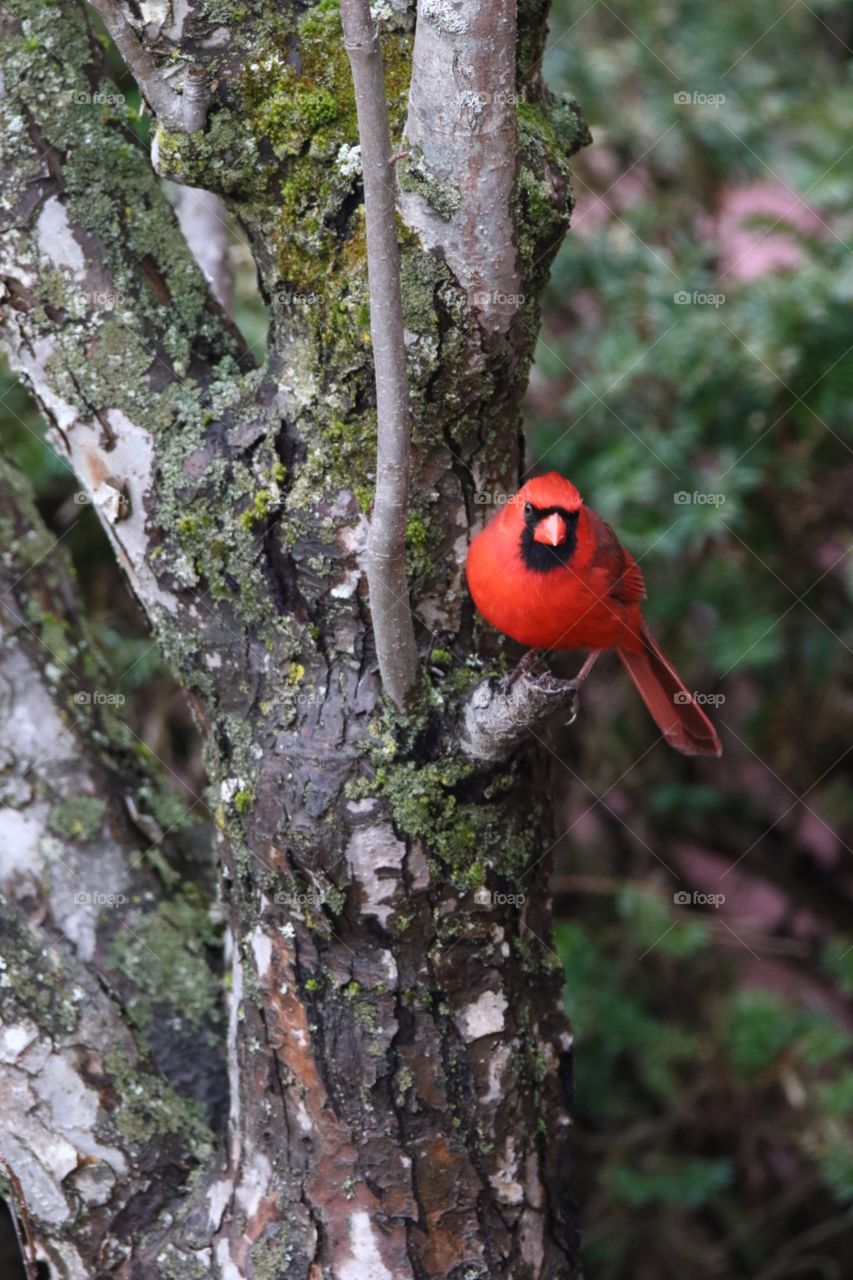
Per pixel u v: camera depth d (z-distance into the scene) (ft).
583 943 21.47
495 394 19.43
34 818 20.06
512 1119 19.58
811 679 21.79
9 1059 19.62
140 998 19.95
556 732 21.75
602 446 21.15
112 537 19.60
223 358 19.60
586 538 19.72
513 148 19.25
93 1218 19.65
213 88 19.31
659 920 21.35
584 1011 21.34
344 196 19.33
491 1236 19.58
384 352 19.15
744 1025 21.36
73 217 19.53
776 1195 21.56
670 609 21.34
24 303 19.53
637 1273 21.56
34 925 19.83
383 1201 19.53
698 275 21.13
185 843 20.25
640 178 21.31
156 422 19.52
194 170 19.34
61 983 19.74
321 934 19.49
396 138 19.35
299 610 19.45
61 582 20.27
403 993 19.49
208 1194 19.69
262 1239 19.58
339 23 19.34
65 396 19.53
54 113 19.53
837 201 21.09
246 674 19.52
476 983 19.54
